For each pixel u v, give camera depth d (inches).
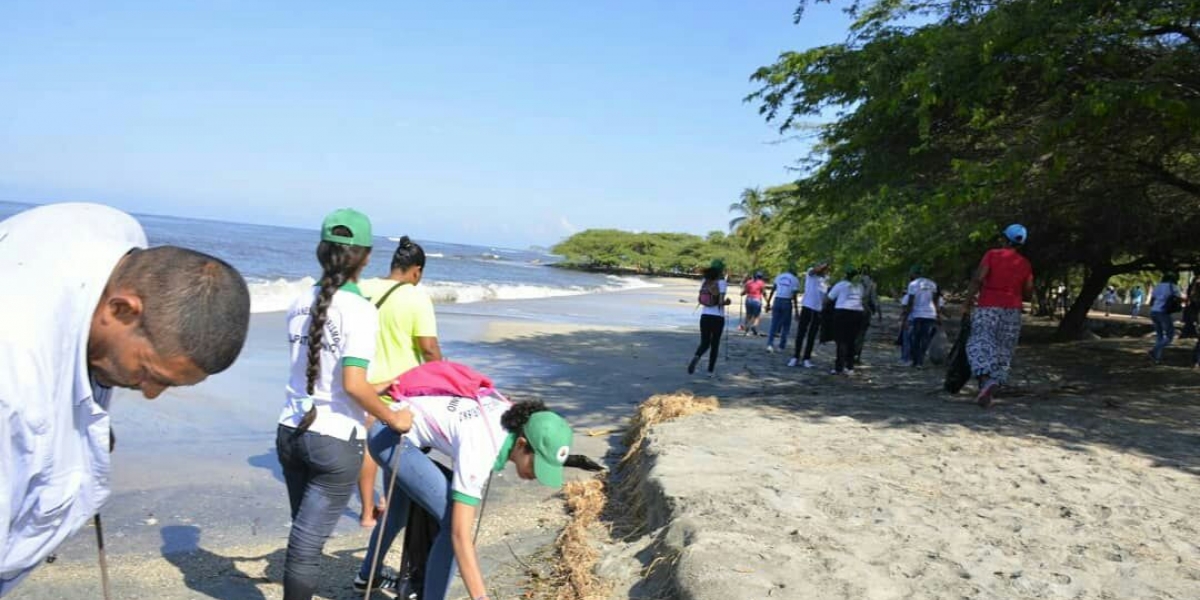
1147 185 497.7
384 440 146.9
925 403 346.0
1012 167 361.1
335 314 133.3
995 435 273.6
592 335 686.5
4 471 53.1
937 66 370.3
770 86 466.3
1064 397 376.5
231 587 161.3
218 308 59.4
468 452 132.1
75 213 60.7
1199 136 378.9
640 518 200.4
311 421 133.1
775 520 171.0
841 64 431.8
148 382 60.8
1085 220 613.9
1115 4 356.8
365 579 161.2
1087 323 1044.5
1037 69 381.7
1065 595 139.9
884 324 1080.2
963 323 368.5
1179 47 359.3
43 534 59.8
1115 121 373.4
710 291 475.8
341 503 138.9
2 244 57.3
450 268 2844.5
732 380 466.3
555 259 5880.9
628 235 4830.2
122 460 239.9
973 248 555.5
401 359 173.3
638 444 257.1
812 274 543.5
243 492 220.7
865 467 223.3
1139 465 234.7
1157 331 593.6
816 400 352.5
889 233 426.6
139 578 161.9
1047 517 182.5
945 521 177.5
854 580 141.6
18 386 52.6
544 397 385.1
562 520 206.7
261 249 2728.8
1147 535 171.8
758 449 238.2
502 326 701.9
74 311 56.4
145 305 57.6
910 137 446.9
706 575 141.0
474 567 131.6
